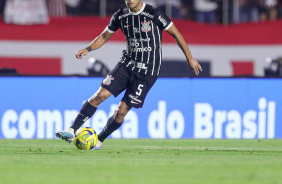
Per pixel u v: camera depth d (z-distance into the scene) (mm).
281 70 44312
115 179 14336
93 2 56875
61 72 55531
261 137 35688
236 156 22031
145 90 23438
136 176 15055
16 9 55406
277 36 58219
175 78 34938
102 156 21062
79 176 14922
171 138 34906
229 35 58156
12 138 33969
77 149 24656
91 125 34250
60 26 56156
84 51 23844
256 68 58156
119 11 23453
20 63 55125
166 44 56312
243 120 35531
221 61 57906
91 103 23641
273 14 58781
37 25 55812
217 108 35312
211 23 58750
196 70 23406
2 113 33875
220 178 14727
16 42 55031
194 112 35094
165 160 19594
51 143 30078
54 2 56250
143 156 21297
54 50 55531
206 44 57531
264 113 35656
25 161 18719
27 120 34062
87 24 56500
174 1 57906
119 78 23375
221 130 35375
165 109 34812
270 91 35656
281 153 24422
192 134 35125
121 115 24000
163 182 13867
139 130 34719
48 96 34156
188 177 14938
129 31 23188
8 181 13758
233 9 58531
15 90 33938
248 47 57969
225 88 35312
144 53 23078
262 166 18000
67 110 34312
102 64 41594
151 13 22875
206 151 24703
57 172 15797
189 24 58000
